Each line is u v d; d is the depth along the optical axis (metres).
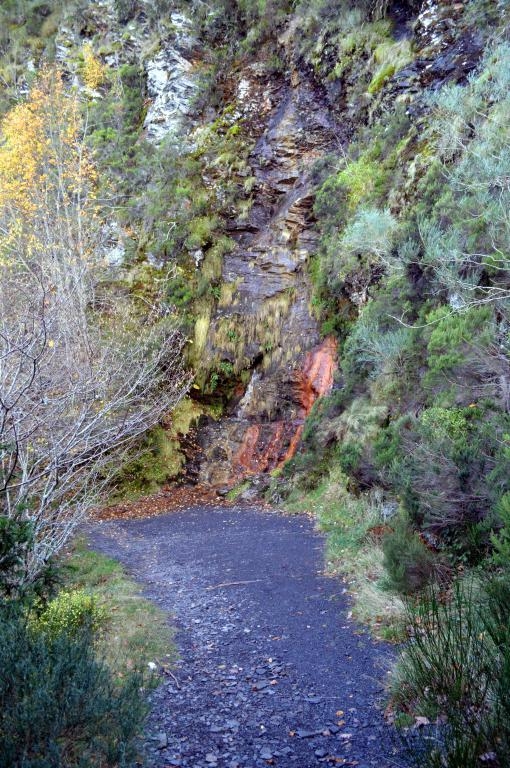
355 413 10.00
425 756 2.60
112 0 21.42
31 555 4.45
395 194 11.38
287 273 14.53
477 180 8.14
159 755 3.22
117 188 17.27
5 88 21.47
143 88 19.33
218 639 5.10
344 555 7.09
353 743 3.27
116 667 4.29
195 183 16.52
